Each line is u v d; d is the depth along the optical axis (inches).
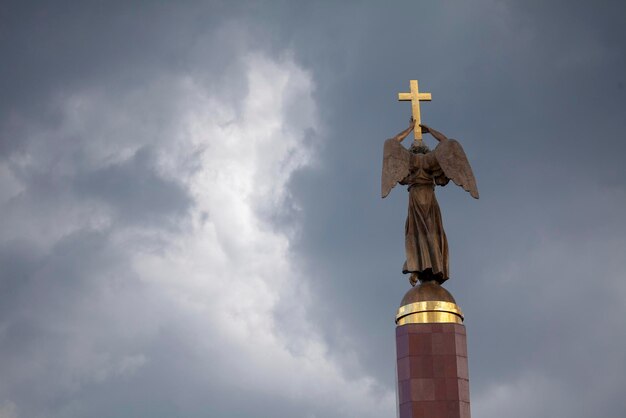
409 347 2554.1
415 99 2824.8
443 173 2728.8
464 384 2541.8
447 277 2684.5
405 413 2518.5
